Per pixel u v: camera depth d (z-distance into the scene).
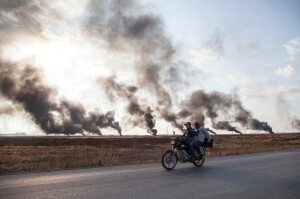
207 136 10.07
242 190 5.61
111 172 8.46
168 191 5.50
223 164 10.59
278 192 5.44
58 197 5.04
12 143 42.66
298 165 10.00
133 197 4.99
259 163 10.82
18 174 8.19
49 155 18.83
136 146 33.78
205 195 5.14
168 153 9.27
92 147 29.56
